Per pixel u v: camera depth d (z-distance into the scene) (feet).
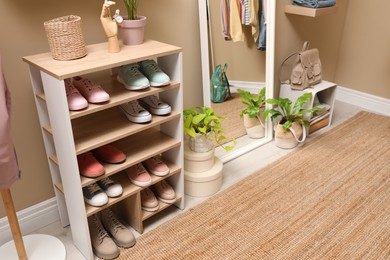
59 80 3.91
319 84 8.19
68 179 4.69
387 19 8.61
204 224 5.66
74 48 4.29
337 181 6.61
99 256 5.07
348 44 9.52
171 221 5.74
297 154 7.50
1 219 5.31
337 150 7.60
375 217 5.72
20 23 4.58
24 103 4.96
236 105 7.36
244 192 6.36
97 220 5.38
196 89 6.84
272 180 6.67
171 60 5.02
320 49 9.14
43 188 5.57
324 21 8.82
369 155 7.39
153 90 4.80
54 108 4.30
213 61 6.68
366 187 6.43
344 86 9.98
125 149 5.23
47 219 5.72
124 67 4.85
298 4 7.59
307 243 5.26
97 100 4.36
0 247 5.14
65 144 4.39
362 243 5.24
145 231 5.55
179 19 6.07
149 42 5.08
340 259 4.99
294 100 8.11
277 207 5.98
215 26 6.48
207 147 6.14
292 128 7.54
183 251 5.17
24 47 4.70
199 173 6.16
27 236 5.34
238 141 7.64
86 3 5.01
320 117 8.33
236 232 5.49
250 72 7.30
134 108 4.95
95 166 4.63
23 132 5.09
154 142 5.42
